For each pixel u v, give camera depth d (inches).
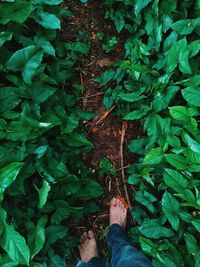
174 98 55.0
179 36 54.7
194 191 53.0
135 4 56.1
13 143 49.3
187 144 51.8
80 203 57.8
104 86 61.2
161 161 53.9
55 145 54.9
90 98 61.0
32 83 51.4
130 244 54.2
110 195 60.2
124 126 60.8
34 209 52.2
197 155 51.3
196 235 53.6
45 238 51.8
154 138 54.2
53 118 52.4
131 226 59.8
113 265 51.8
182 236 53.4
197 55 54.6
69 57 59.1
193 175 53.5
